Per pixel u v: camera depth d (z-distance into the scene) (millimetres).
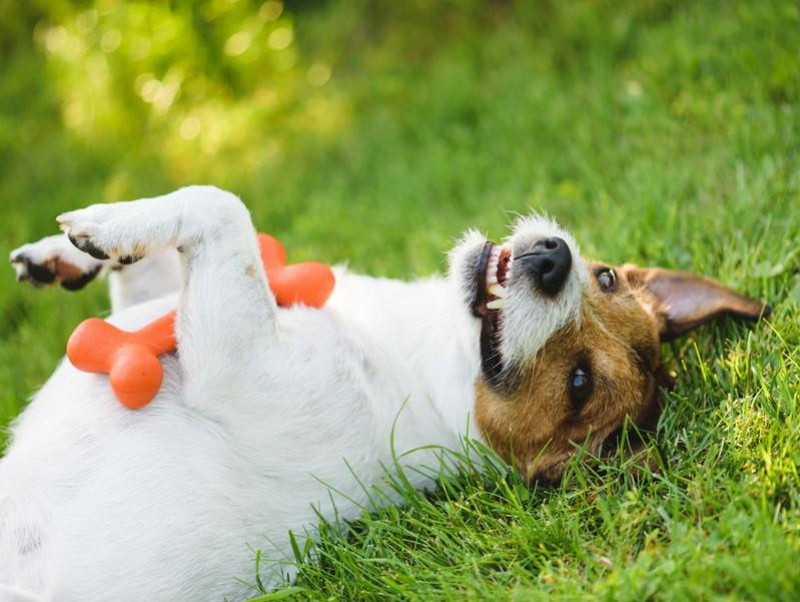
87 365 4527
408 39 10266
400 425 5105
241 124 9445
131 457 4461
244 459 4648
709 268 6199
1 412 5902
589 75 8836
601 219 6992
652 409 5203
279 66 10000
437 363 5266
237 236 4660
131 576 4359
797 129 6988
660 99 7957
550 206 7383
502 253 5188
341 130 9352
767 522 3930
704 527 4176
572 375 5043
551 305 4945
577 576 4090
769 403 4738
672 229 6441
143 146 9281
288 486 4719
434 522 4617
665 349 5770
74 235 4633
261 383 4613
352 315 5332
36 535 4398
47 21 10547
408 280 7023
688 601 3666
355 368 4934
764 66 7633
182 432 4559
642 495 4504
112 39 9445
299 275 5055
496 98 9047
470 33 9984
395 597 4227
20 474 4488
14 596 4145
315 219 8016
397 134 9078
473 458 5207
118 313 5273
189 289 4602
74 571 4324
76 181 8930
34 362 6613
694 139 7477
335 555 4645
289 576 4699
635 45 8922
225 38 9828
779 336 5141
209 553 4500
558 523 4383
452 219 7750
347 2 10797
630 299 5430
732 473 4500
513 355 5023
